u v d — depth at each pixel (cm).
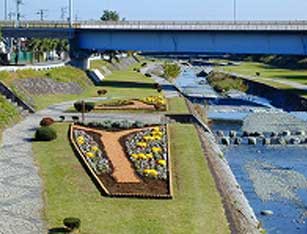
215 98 12744
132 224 3634
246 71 18938
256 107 11525
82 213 3809
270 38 11756
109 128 6656
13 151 5475
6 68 9506
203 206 4075
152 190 4312
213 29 11881
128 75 15300
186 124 7412
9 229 3503
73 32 12950
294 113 10575
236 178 5844
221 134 8156
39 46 14425
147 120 7575
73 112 8081
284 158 6925
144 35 12512
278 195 5294
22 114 7475
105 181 4506
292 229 4384
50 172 4797
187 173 4928
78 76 11738
